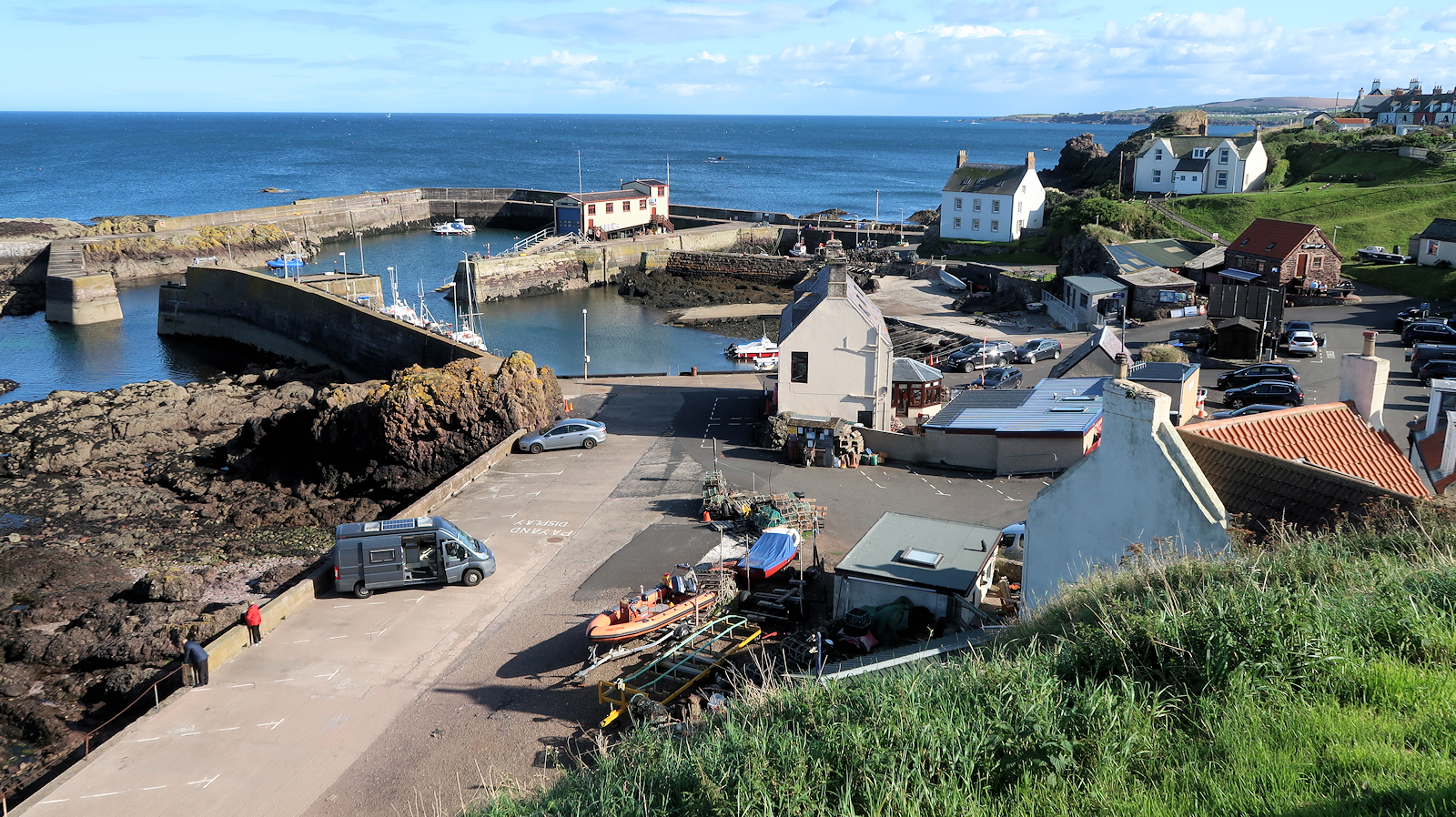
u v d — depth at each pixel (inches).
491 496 1606.8
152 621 1264.8
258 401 2444.6
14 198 7623.0
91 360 3371.1
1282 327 2586.1
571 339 3558.1
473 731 909.2
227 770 858.8
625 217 5221.5
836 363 1907.0
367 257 5359.3
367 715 944.9
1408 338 2517.2
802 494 1589.6
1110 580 564.4
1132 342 2758.4
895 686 444.8
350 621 1149.7
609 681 954.1
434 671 1028.5
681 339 3545.8
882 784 361.1
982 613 964.6
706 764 401.4
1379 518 637.9
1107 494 755.4
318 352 3203.7
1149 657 425.1
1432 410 1181.7
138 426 2241.6
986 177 4498.0
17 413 2357.3
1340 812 293.3
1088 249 3356.3
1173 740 373.7
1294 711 364.5
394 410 1819.6
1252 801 313.7
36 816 798.5
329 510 1745.8
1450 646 386.6
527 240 5378.9
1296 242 3031.5
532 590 1229.1
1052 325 3142.2
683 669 976.3
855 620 992.2
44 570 1478.8
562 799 444.5
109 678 1143.6
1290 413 873.5
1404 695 360.2
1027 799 350.3
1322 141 4822.8
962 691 425.1
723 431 1998.0
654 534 1413.6
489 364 2213.3
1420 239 3294.8
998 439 1701.5
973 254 4296.3
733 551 1334.9
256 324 3442.4
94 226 5123.0
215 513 1756.9
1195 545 700.7
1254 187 4552.2
